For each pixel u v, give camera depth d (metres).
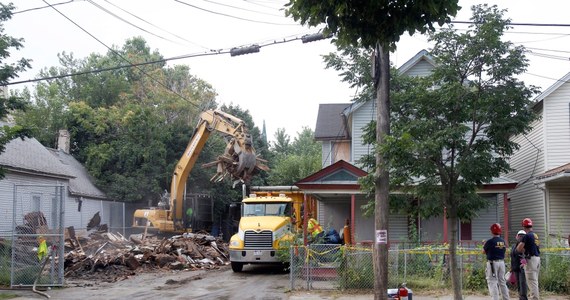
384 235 9.98
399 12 6.45
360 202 21.23
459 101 10.08
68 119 42.31
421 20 6.53
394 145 9.41
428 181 10.41
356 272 15.05
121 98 48.22
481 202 10.35
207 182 39.19
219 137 41.28
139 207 38.50
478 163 9.87
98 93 50.59
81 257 20.48
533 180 20.31
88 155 38.78
